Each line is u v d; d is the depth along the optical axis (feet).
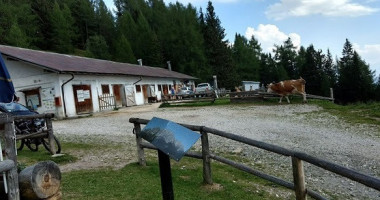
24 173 13.88
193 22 255.50
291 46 287.28
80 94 74.33
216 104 80.28
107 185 19.43
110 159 26.86
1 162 11.92
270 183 21.66
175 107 80.79
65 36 241.14
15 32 197.06
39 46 234.99
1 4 218.79
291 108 63.52
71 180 20.59
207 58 227.81
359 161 27.84
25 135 27.94
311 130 41.65
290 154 13.03
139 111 74.54
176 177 21.33
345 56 256.32
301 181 12.84
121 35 240.12
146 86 107.96
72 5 289.94
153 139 9.04
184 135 8.70
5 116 14.17
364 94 200.95
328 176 24.34
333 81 238.89
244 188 19.85
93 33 286.66
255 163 26.66
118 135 40.24
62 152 30.50
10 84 17.51
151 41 223.30
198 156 20.21
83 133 43.42
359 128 42.39
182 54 221.46
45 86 70.08
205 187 19.39
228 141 35.19
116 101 89.30
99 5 327.26
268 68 277.03
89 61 97.55
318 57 255.50
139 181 20.15
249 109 65.62
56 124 57.52
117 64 112.98
